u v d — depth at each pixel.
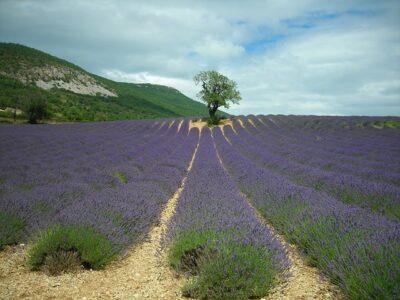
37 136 26.56
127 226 5.83
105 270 4.70
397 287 3.14
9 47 114.81
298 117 49.19
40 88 91.00
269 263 4.12
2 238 5.25
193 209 6.46
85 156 16.94
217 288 3.73
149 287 4.13
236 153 20.11
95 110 75.50
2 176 10.25
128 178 11.72
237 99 49.38
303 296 3.88
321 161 15.55
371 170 12.15
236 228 5.00
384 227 4.81
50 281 4.20
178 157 18.33
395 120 36.91
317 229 5.21
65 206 6.99
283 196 7.84
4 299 3.67
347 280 3.65
